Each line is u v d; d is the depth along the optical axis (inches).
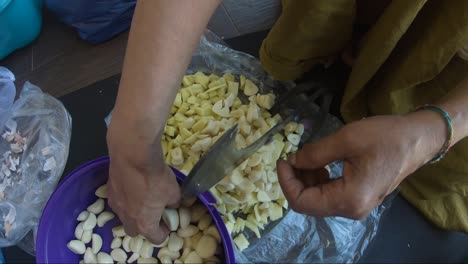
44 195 26.5
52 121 28.5
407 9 18.8
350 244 26.6
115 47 35.1
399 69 23.2
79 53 34.9
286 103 28.3
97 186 24.0
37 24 35.0
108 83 30.7
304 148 17.1
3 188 26.7
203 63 30.6
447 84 23.7
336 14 23.1
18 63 34.9
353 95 25.1
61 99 30.1
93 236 24.1
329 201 15.9
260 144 21.1
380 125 15.6
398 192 28.1
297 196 16.6
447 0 18.9
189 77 29.2
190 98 28.1
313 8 22.4
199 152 26.5
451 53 20.1
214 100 28.6
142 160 14.9
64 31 35.9
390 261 26.9
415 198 27.7
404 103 25.7
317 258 26.1
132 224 18.7
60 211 22.3
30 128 28.3
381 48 21.1
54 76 34.0
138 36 13.1
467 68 22.3
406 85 23.1
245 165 24.9
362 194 15.4
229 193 25.5
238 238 25.3
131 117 13.7
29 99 29.1
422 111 16.5
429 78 21.9
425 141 15.9
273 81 30.2
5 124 28.1
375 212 27.4
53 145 27.8
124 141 14.4
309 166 17.0
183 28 13.0
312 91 29.2
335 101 29.8
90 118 29.6
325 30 24.3
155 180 16.2
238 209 25.9
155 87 13.3
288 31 24.5
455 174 25.1
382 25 20.7
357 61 24.0
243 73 30.4
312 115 28.2
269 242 26.1
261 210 26.1
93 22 33.8
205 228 23.4
